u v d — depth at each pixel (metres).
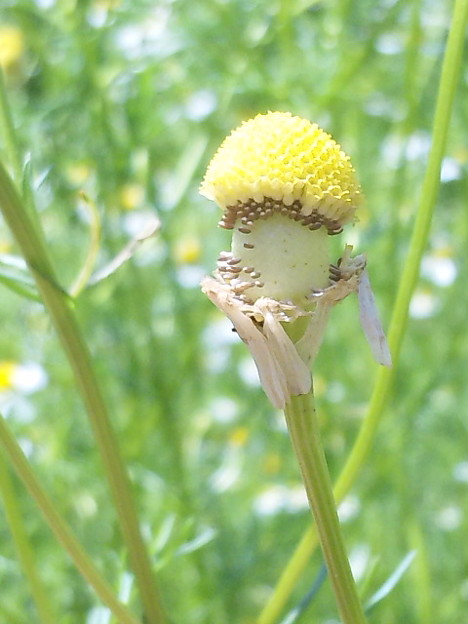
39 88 0.22
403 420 0.19
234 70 0.21
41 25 0.21
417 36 0.18
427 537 0.20
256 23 0.21
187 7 0.21
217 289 0.08
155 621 0.10
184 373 0.20
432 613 0.17
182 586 0.19
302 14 0.22
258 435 0.22
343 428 0.20
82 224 0.21
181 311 0.21
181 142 0.24
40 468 0.19
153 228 0.11
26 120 0.20
